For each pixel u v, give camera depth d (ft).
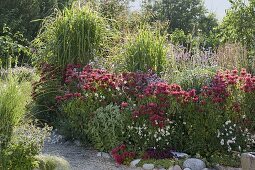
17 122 15.81
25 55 37.42
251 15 35.17
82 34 26.43
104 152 20.75
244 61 29.37
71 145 22.00
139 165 19.16
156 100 20.13
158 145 20.06
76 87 23.36
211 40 40.14
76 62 26.37
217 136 19.86
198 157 19.66
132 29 32.65
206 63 28.12
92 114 21.01
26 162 15.30
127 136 20.44
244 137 20.22
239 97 20.47
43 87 24.85
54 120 24.48
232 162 19.17
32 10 51.85
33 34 52.24
